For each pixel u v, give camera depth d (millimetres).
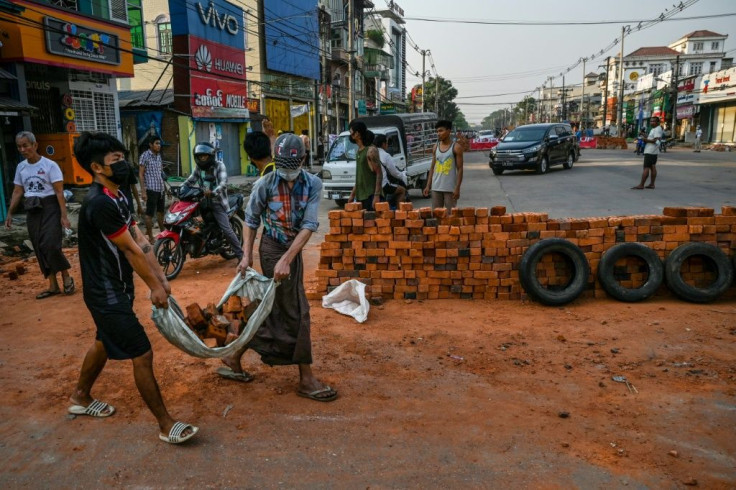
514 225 5602
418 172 15227
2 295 6141
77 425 3268
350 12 27109
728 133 43281
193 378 3932
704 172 18078
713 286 5438
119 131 17281
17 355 4383
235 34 24422
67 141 14359
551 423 3240
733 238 5625
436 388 3736
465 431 3160
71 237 9336
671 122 52938
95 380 3529
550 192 13914
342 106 42625
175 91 21562
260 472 2779
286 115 31969
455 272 5680
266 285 3467
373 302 5660
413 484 2668
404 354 4340
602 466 2799
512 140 19922
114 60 15891
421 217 5699
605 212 10500
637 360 4145
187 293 6246
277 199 3500
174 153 21906
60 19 13805
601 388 3695
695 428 3156
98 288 2885
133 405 3520
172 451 2973
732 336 4570
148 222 9000
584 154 32344
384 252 5695
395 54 70375
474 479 2703
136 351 2939
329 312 5406
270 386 3801
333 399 3574
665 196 12297
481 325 4977
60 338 4750
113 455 2945
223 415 3377
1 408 3494
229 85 24141
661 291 5754
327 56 37531
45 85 14930
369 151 6465
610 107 78000
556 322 5020
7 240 8883
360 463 2852
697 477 2697
